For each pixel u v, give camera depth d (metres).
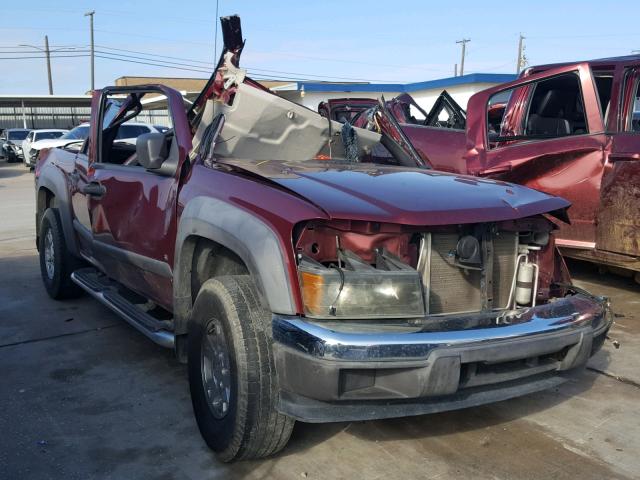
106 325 5.31
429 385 2.66
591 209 5.69
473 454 3.28
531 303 3.29
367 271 2.78
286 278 2.78
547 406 3.85
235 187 3.32
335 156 4.54
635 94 5.52
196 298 3.44
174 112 4.07
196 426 3.56
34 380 4.18
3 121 44.34
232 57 3.96
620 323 5.29
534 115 6.46
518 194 3.46
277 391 2.88
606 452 3.31
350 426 3.55
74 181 5.41
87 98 38.66
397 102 9.38
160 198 3.92
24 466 3.13
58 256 5.80
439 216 2.96
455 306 3.09
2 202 14.76
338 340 2.60
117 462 3.18
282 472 3.09
